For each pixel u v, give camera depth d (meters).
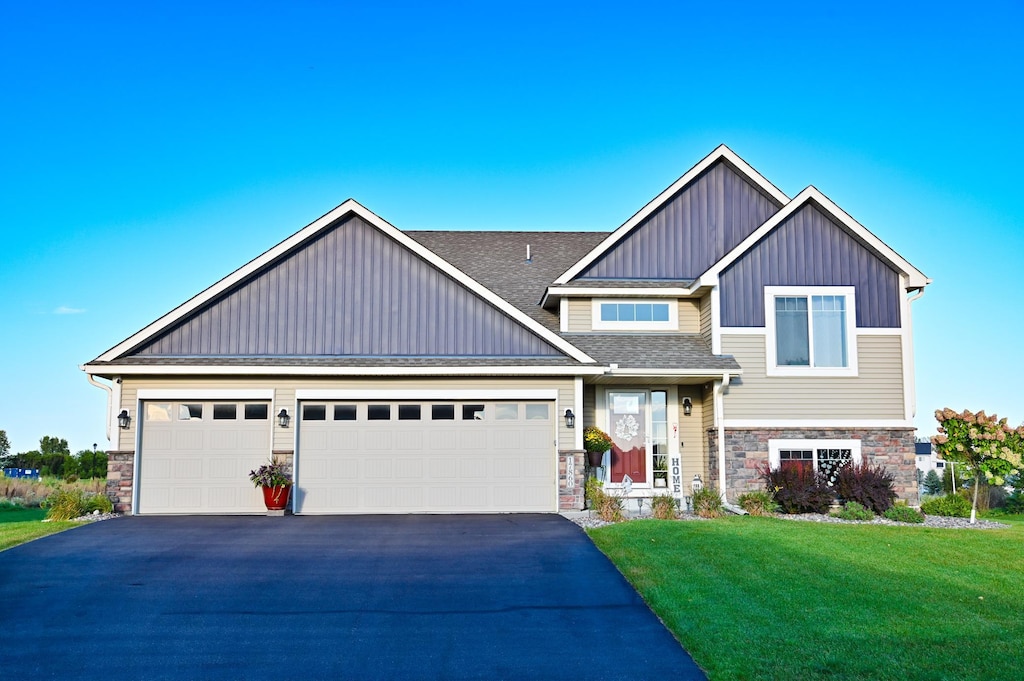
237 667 9.11
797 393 20.53
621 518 17.52
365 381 19.55
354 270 20.44
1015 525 18.23
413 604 11.30
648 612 10.93
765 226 20.81
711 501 18.34
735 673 8.70
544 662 9.24
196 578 12.60
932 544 14.90
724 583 11.88
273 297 20.25
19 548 14.70
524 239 27.58
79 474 44.22
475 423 19.58
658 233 22.55
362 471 19.38
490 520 17.89
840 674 8.66
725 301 20.73
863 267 20.98
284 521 17.84
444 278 20.48
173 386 19.36
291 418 19.31
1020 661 9.06
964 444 18.81
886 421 20.55
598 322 22.05
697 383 21.56
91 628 10.36
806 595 11.29
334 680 8.77
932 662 9.00
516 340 20.27
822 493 19.06
